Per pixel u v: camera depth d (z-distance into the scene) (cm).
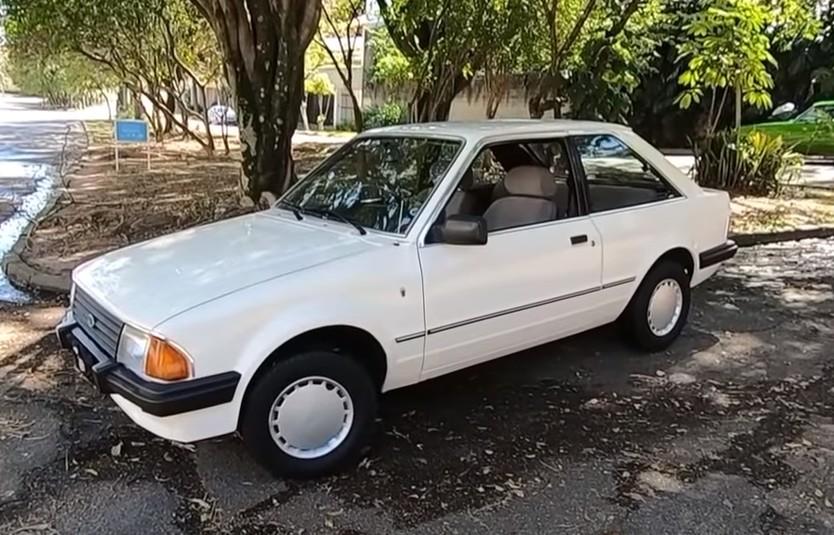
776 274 723
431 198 367
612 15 1096
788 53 2019
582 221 426
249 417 311
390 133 432
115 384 297
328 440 331
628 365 470
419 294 347
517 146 416
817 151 1719
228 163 1731
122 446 356
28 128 2984
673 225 477
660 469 338
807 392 430
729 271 736
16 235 881
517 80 2212
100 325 324
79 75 2453
